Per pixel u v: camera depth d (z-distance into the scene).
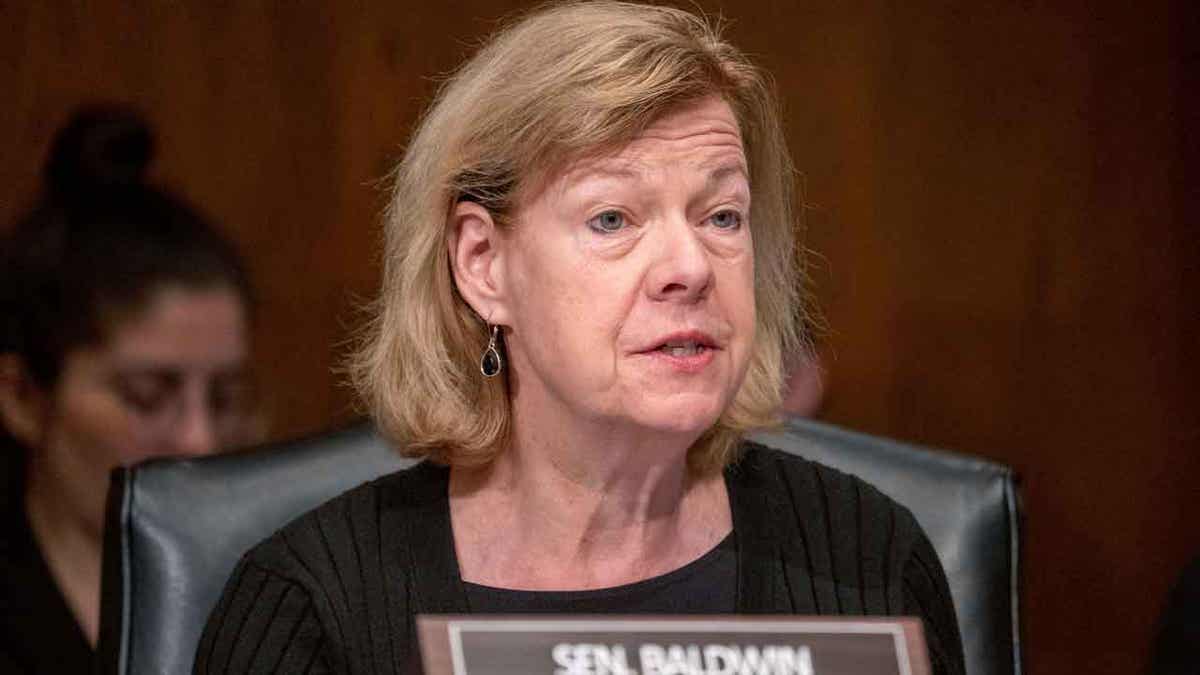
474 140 5.02
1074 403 10.70
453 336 5.29
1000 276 10.64
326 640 5.16
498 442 5.29
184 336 8.18
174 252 8.21
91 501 7.95
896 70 10.52
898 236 10.56
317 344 10.20
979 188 10.59
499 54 5.08
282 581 5.25
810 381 8.61
